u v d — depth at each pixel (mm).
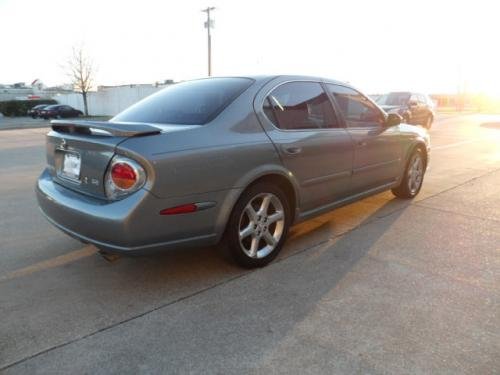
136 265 3484
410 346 2396
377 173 4637
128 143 2639
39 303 2891
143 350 2377
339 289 3066
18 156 10297
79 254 3734
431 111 17406
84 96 43875
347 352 2348
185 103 3373
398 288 3080
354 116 4301
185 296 2979
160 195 2668
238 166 3035
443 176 7199
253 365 2250
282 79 3627
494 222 4594
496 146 11641
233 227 3135
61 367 2236
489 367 2223
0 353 2346
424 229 4359
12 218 4805
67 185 3146
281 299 2928
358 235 4172
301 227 4410
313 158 3658
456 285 3129
